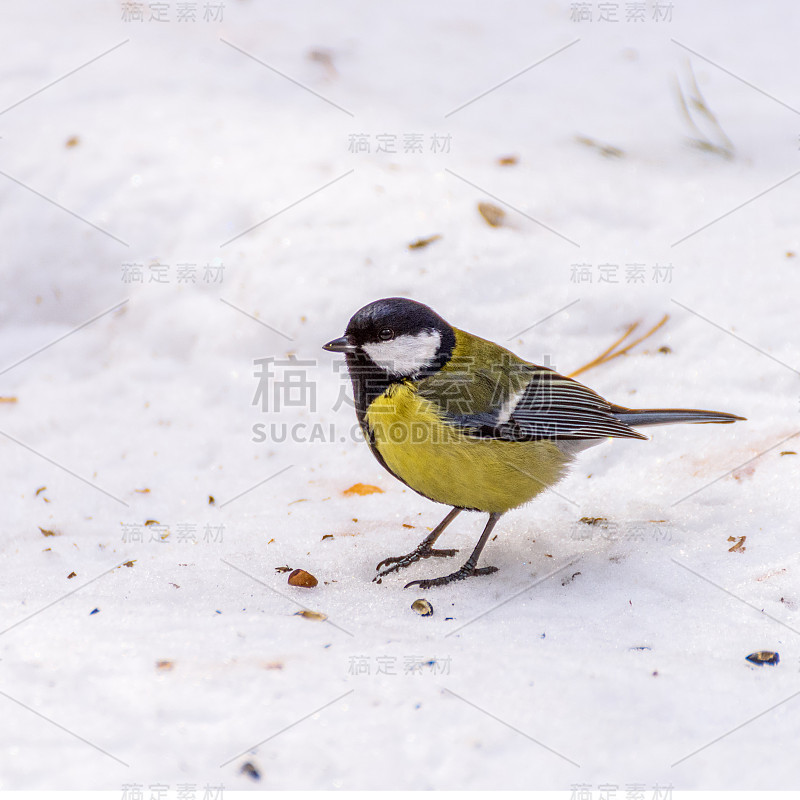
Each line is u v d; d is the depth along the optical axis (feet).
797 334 24.97
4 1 40.45
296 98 35.76
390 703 12.91
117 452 23.45
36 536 20.15
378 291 26.78
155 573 17.88
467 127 35.06
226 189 29.68
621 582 17.22
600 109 37.06
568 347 25.66
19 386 25.76
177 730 12.21
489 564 18.54
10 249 28.78
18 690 13.03
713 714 12.91
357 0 45.50
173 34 39.32
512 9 45.91
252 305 26.91
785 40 42.52
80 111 32.53
